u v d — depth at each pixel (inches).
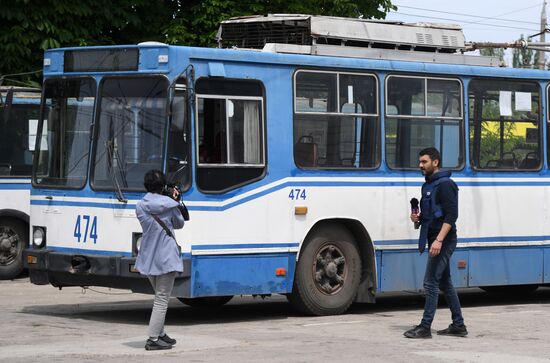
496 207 601.9
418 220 464.4
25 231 767.7
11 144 765.3
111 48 514.3
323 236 542.0
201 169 498.3
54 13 847.1
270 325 507.5
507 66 626.2
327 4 970.1
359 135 554.9
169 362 387.9
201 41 910.4
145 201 415.8
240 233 509.4
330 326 503.5
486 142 602.9
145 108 501.0
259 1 927.0
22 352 407.8
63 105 532.7
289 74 531.5
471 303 642.2
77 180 520.1
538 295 698.8
